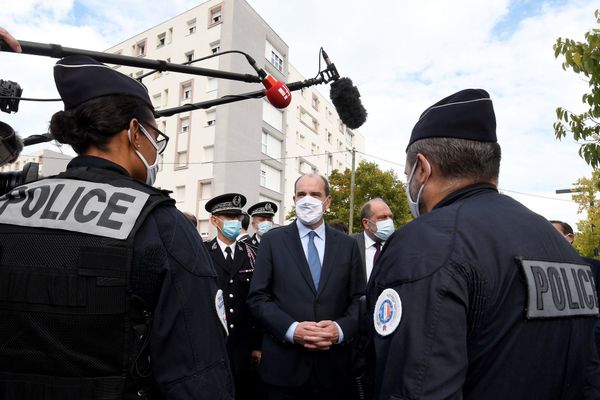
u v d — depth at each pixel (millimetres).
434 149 1193
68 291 1010
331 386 2477
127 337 1029
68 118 1201
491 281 961
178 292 1075
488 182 1195
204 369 1068
